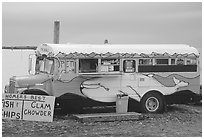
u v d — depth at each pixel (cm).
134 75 1401
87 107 1430
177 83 1452
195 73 1473
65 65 1322
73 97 1333
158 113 1433
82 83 1344
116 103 1367
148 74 1417
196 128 1191
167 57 1438
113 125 1209
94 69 1355
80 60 1338
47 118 1249
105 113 1351
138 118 1300
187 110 1517
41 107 1258
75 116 1279
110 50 1370
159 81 1431
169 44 1483
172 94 1448
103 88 1370
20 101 1264
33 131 1100
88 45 1373
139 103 1413
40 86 1320
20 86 1306
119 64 1383
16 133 1069
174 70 1448
